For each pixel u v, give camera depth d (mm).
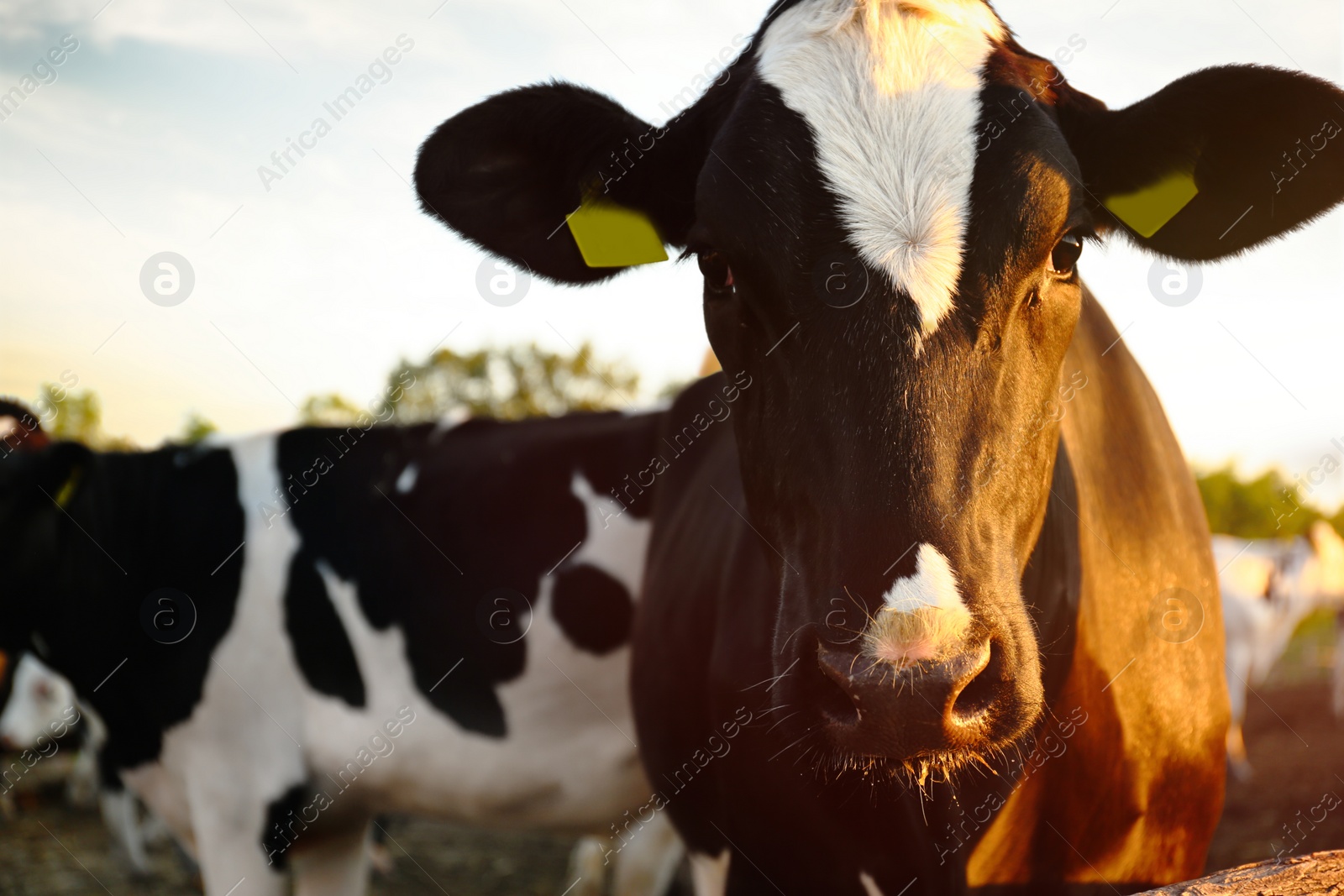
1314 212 2260
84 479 4105
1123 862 2529
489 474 4156
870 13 2127
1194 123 2158
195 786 3975
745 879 2830
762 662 2576
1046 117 1970
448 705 3965
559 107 2389
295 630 3994
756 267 1895
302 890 4207
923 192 1838
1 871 6391
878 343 1740
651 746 3324
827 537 1738
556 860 6527
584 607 3906
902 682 1551
